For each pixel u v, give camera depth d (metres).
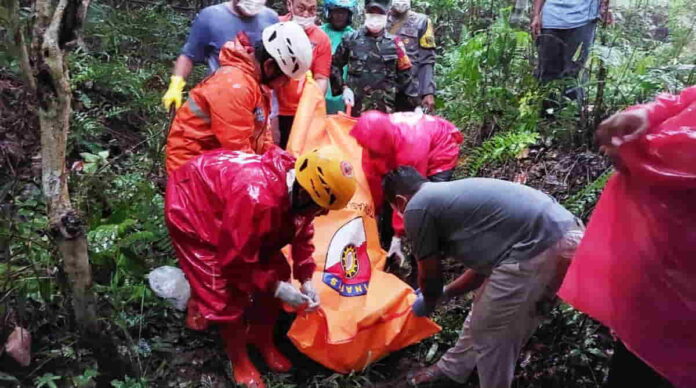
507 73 5.14
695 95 2.24
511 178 4.45
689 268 2.29
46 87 2.40
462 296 3.70
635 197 2.33
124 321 2.93
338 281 3.22
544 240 2.57
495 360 2.80
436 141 3.45
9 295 2.92
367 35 4.58
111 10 6.14
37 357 2.93
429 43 5.18
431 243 2.70
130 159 4.45
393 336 3.17
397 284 3.32
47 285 2.79
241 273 2.76
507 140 4.18
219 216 2.81
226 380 3.13
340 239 3.30
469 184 2.68
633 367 2.63
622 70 4.88
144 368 3.04
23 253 3.03
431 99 5.26
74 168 3.87
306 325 3.06
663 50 5.45
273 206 2.60
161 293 3.03
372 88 4.54
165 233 3.59
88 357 2.95
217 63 3.91
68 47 2.44
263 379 3.13
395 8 5.14
